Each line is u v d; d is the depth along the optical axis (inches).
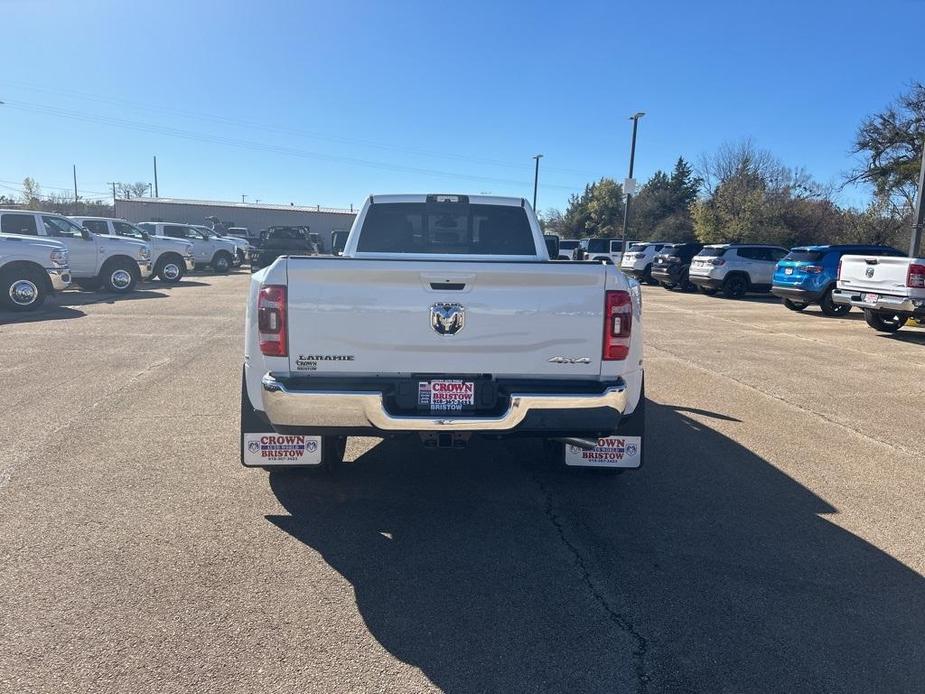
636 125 1236.5
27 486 179.2
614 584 137.3
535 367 148.2
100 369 320.5
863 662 113.5
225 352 367.6
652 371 351.3
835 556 151.0
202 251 1106.7
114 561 141.3
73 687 102.4
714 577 140.8
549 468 203.9
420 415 145.4
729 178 1843.0
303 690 103.4
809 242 1638.8
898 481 198.5
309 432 147.8
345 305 145.3
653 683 107.3
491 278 144.9
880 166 1220.5
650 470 204.2
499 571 141.6
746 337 479.5
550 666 110.9
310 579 136.3
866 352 420.8
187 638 115.5
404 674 107.9
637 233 2571.4
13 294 533.3
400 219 232.8
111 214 2915.8
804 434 244.4
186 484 183.2
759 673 110.1
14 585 130.8
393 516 167.6
